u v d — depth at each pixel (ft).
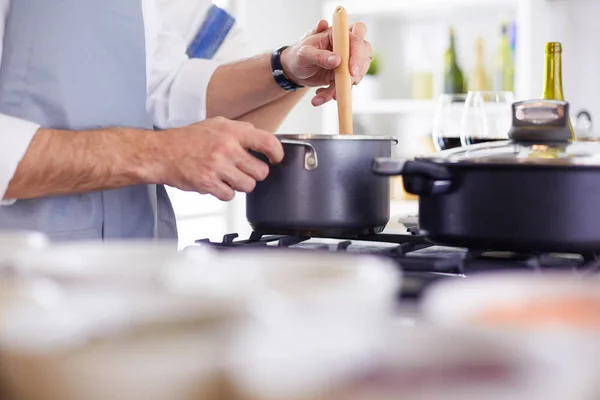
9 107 4.18
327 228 3.34
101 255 1.55
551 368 0.84
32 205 4.11
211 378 0.92
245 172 3.44
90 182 3.78
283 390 0.83
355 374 0.84
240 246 3.18
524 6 12.01
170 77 5.19
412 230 3.63
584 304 1.09
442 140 5.06
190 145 3.68
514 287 1.16
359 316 1.02
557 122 2.74
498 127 4.44
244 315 1.02
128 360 0.88
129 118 4.48
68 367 0.89
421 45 14.05
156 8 5.17
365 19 14.32
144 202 4.57
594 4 12.15
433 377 0.83
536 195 2.55
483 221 2.64
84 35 4.26
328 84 4.85
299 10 14.64
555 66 4.74
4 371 0.96
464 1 12.53
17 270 1.41
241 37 5.95
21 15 4.16
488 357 0.87
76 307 1.02
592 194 2.52
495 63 12.62
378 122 14.73
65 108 4.21
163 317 1.04
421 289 2.17
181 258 1.50
